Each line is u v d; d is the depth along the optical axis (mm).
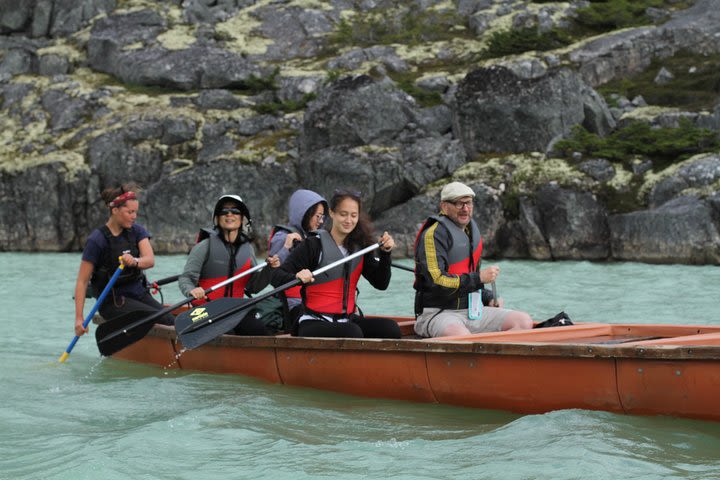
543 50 30406
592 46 29781
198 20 37344
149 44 34969
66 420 6840
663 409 6094
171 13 37500
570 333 7727
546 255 22422
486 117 24844
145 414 7020
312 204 8922
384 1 37938
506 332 7379
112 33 35938
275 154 26672
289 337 7781
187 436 6227
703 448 5668
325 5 37844
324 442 6082
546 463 5453
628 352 6098
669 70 28672
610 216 21641
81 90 33156
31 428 6586
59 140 30469
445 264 7828
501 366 6668
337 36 34938
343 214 7789
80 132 30562
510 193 23094
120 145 28906
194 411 6945
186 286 8766
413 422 6617
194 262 8852
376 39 35406
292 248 8766
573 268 19734
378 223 24359
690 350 5844
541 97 24359
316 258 7844
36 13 38656
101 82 34406
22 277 19547
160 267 21531
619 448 5680
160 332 9062
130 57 34156
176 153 29062
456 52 32438
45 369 9188
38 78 34969
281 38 36219
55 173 28453
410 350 7020
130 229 9430
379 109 25984
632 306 13312
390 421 6652
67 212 28391
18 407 7309
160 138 29344
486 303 8578
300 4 37875
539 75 26047
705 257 19922
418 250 7914
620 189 22250
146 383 8258
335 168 24953
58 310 14078
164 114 29891
